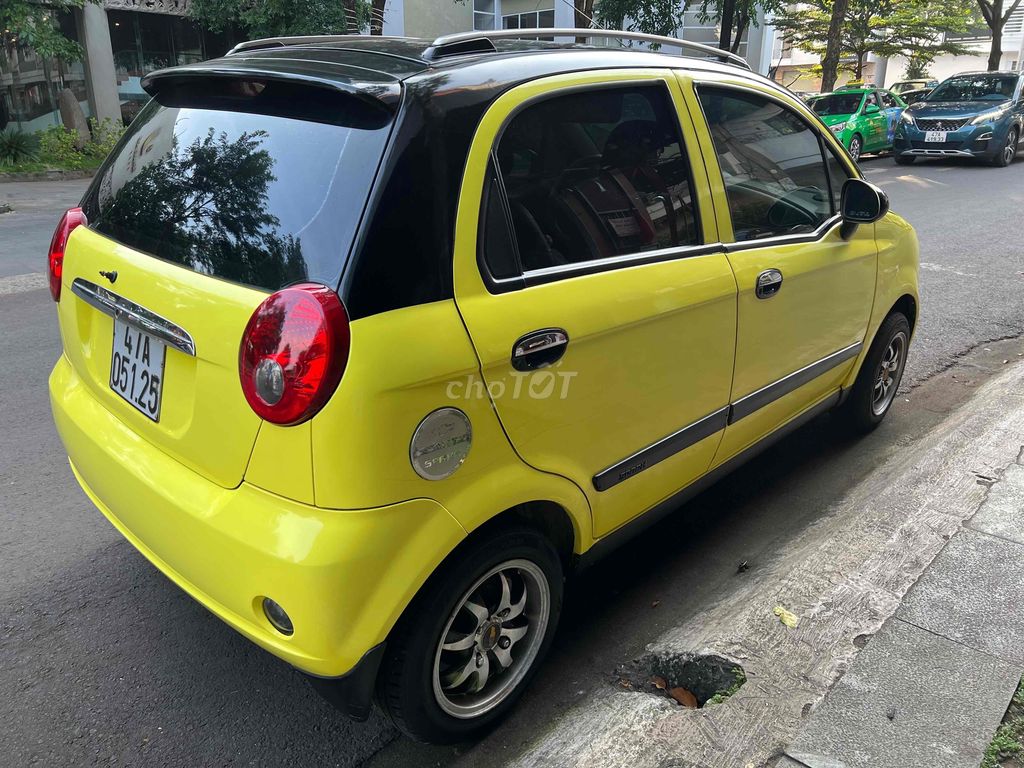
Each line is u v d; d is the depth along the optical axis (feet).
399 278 5.98
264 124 6.97
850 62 113.09
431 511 6.22
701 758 6.93
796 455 13.24
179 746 7.46
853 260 11.16
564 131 7.36
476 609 7.06
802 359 10.66
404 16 66.13
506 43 7.89
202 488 6.57
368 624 6.07
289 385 5.69
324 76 6.48
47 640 8.77
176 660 8.54
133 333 7.35
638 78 8.18
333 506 5.83
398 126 6.18
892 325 12.96
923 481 11.60
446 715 7.06
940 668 7.84
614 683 8.24
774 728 7.20
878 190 10.50
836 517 11.00
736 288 8.91
